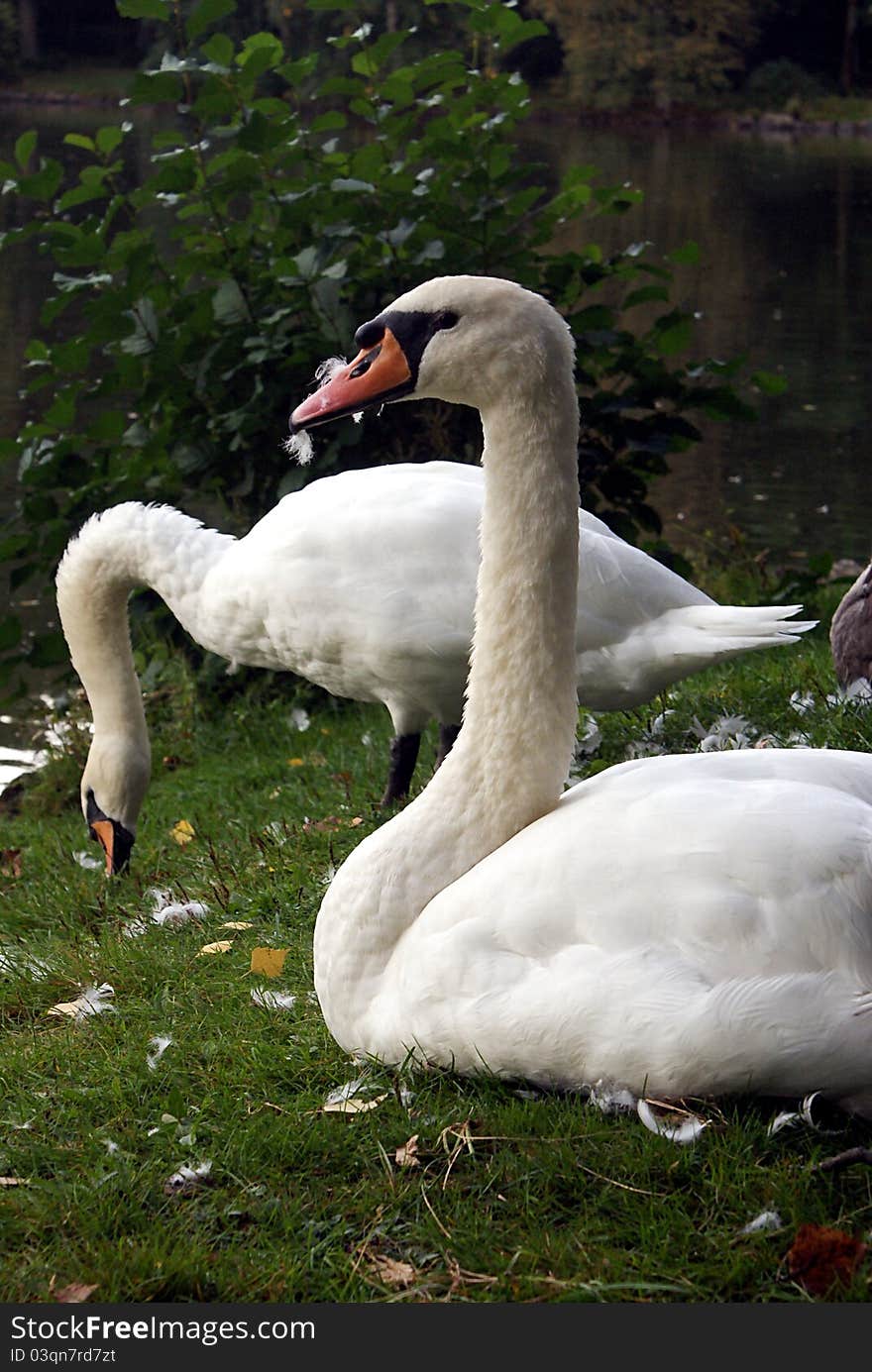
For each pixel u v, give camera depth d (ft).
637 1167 11.22
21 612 38.01
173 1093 13.12
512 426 12.33
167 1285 10.79
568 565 12.49
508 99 30.25
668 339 30.89
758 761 11.99
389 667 19.24
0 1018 16.56
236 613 20.11
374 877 12.52
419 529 18.69
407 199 29.86
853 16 194.80
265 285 29.99
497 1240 10.89
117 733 21.83
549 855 11.43
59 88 201.46
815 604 30.50
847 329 71.97
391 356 12.40
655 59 190.39
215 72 28.55
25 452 30.27
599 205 31.01
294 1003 14.87
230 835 21.67
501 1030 11.42
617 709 19.38
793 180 134.31
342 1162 11.94
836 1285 10.19
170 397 30.09
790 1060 10.55
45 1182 12.10
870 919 10.53
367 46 29.81
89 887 21.03
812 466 49.83
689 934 10.79
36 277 80.48
